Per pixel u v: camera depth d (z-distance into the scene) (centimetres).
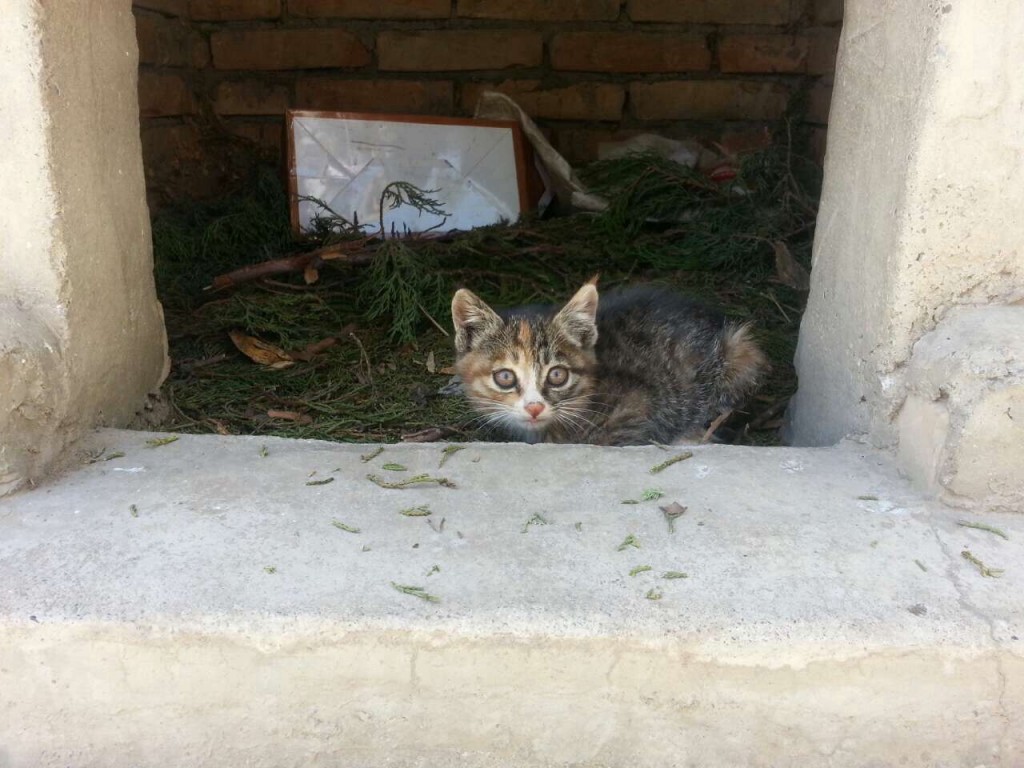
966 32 51
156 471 54
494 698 43
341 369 92
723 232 117
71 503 50
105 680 43
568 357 78
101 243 61
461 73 144
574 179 131
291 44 141
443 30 141
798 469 55
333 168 123
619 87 144
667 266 115
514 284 110
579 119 146
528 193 131
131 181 66
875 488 53
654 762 44
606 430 78
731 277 112
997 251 55
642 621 41
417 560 45
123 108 65
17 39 52
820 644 41
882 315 57
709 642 41
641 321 87
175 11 132
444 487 52
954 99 52
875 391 58
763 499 51
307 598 42
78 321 58
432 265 107
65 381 56
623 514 50
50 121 54
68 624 41
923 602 43
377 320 101
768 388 86
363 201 123
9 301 55
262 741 44
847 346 63
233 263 114
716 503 51
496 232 117
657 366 82
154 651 42
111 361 63
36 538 47
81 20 57
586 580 44
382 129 125
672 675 42
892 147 56
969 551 47
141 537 47
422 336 100
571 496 52
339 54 142
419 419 82
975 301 56
